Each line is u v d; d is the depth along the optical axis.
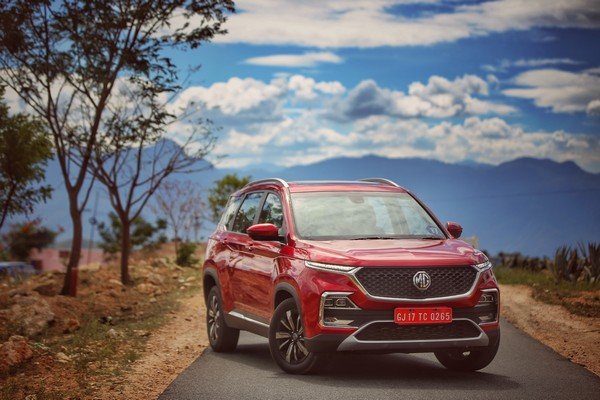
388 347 7.96
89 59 17.92
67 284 17.70
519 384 8.12
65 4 17.31
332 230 9.09
